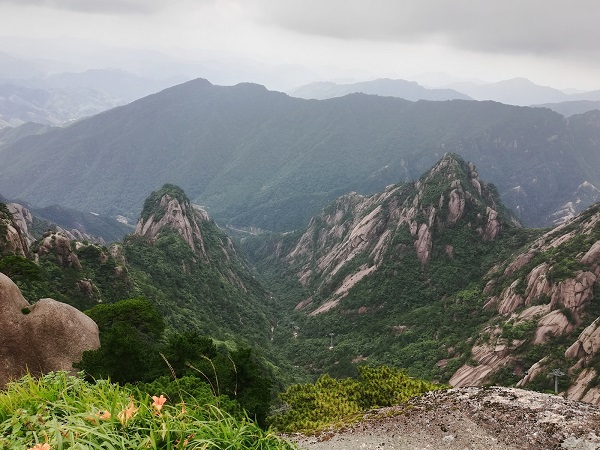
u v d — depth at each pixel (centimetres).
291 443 905
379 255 18975
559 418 1644
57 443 644
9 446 679
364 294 17362
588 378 7475
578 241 11606
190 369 2762
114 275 10075
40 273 7094
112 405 770
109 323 4703
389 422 1966
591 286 9962
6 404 788
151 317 4916
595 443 1443
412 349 12444
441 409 1956
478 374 9750
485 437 1634
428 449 1647
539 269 11575
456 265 16550
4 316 3095
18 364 3036
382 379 3169
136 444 676
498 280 13725
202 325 11419
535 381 8169
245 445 805
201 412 870
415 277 16912
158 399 745
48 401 793
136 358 2770
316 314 18325
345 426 2053
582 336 8300
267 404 2791
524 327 10106
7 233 7612
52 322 3269
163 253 15262
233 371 2758
